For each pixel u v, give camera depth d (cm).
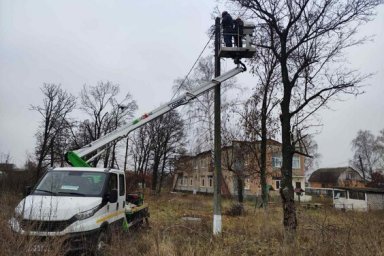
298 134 1576
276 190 5050
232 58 1372
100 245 814
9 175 1980
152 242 826
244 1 1380
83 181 916
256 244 984
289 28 1389
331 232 898
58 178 917
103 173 953
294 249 810
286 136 1361
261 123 2192
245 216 2027
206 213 2336
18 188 1396
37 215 717
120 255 730
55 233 708
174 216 1958
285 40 1394
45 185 897
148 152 5553
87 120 4972
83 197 855
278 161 4303
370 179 7806
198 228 1143
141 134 5553
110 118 4984
